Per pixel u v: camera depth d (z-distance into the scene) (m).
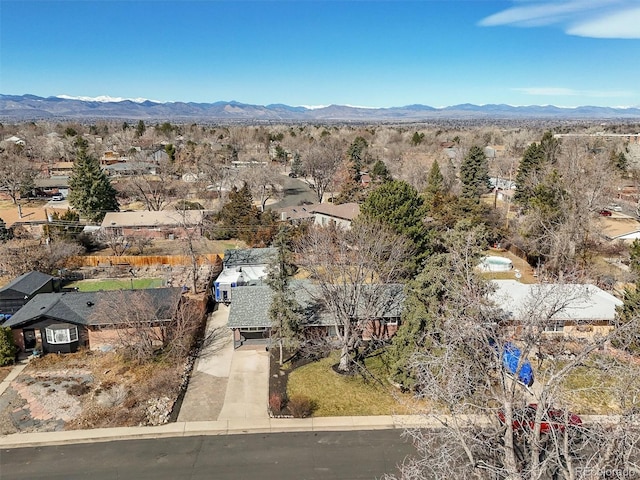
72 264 45.56
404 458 18.08
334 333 29.64
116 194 68.56
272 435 21.14
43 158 104.06
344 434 21.22
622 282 37.28
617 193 70.06
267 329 29.09
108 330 28.41
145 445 20.38
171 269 45.53
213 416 22.47
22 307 30.73
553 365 14.14
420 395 15.29
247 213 56.78
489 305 17.27
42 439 20.67
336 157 90.31
